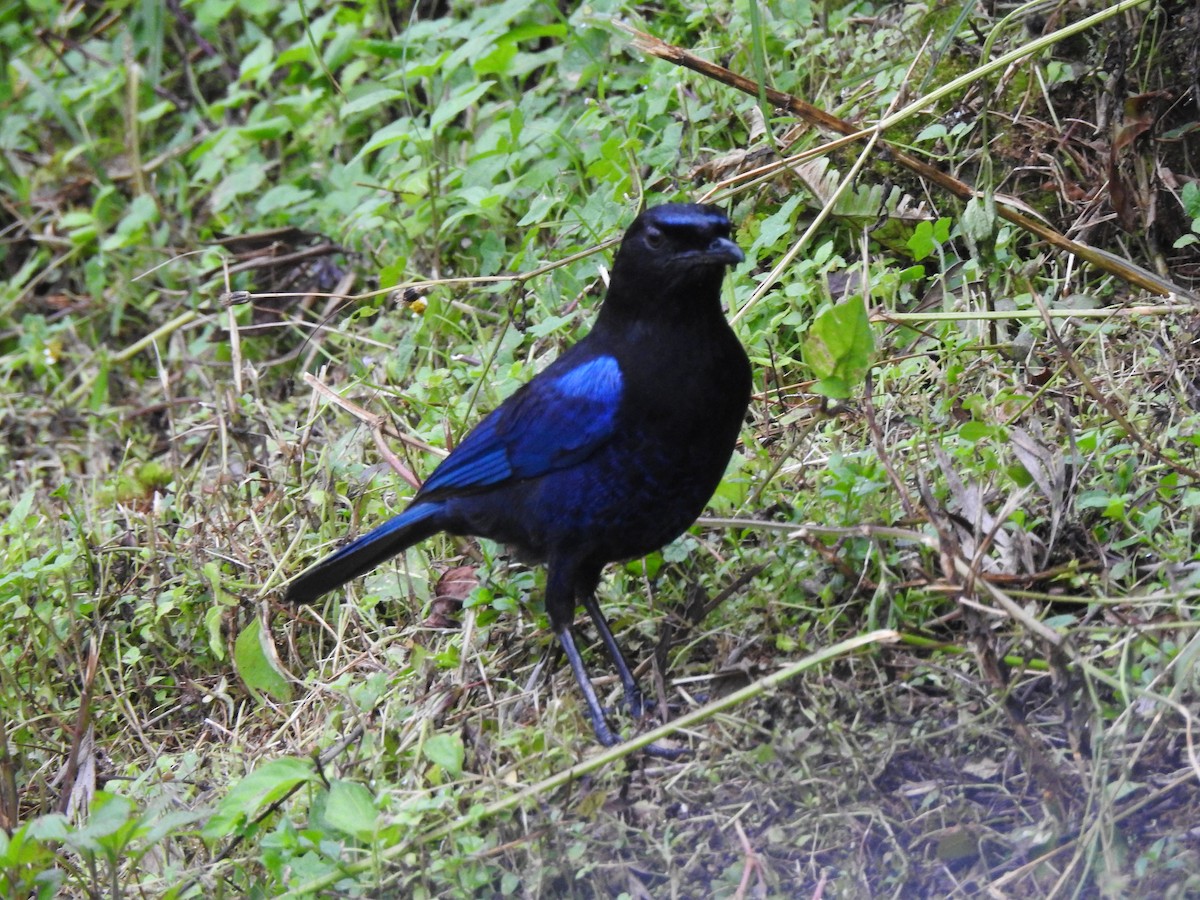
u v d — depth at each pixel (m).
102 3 21.28
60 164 18.88
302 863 8.59
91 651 10.49
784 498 10.36
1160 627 8.07
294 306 15.52
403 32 17.11
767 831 8.33
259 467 12.62
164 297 16.78
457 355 13.16
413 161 14.57
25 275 17.97
